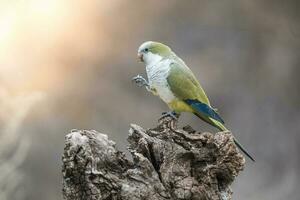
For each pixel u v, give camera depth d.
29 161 15.18
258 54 18.59
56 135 16.14
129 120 17.31
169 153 5.96
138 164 5.80
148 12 18.91
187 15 18.95
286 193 16.41
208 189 5.91
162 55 7.92
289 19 18.61
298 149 17.27
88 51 17.75
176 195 5.80
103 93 17.62
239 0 18.84
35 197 14.96
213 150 5.99
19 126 12.34
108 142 5.82
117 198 5.70
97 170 5.70
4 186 11.62
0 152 11.57
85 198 5.71
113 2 18.84
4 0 16.89
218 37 18.81
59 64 17.25
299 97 18.16
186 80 7.73
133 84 17.88
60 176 15.38
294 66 18.39
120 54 18.22
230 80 18.31
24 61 16.80
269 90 18.25
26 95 13.56
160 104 17.42
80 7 17.62
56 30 17.27
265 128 17.70
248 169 16.83
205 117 7.75
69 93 17.22
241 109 17.97
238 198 16.16
